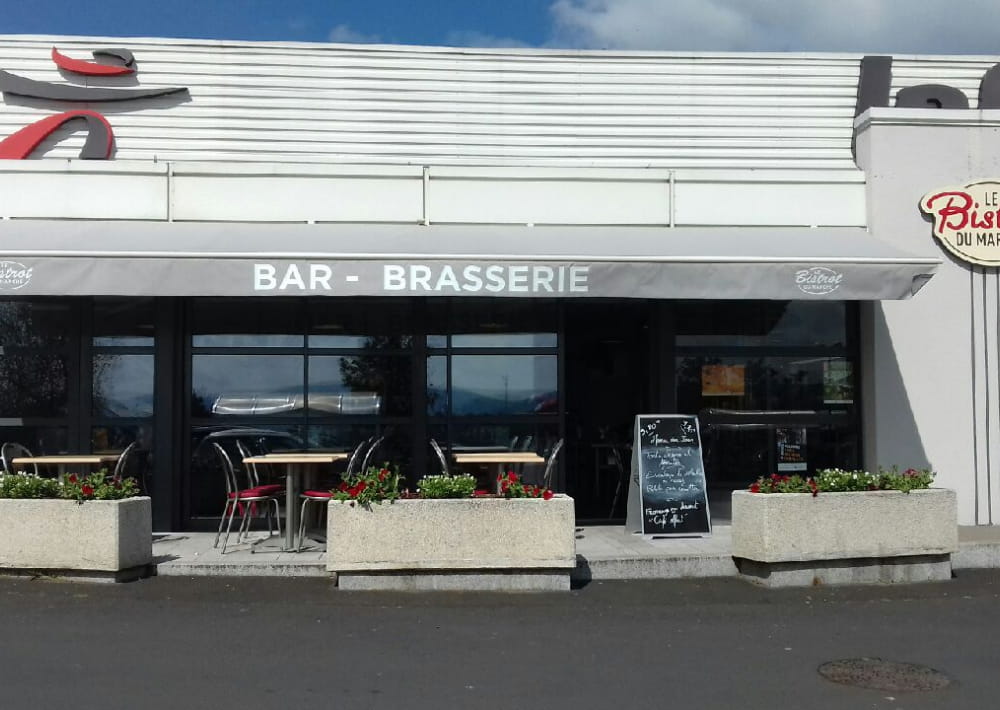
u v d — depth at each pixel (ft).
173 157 36.11
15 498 27.32
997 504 35.70
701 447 34.65
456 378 35.83
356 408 35.65
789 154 37.68
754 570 28.22
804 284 30.66
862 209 36.52
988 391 35.91
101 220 34.73
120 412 35.04
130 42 36.06
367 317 35.83
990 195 36.06
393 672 19.72
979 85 38.06
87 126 35.86
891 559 28.40
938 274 36.01
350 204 35.42
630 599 26.17
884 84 37.55
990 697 18.48
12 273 29.27
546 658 20.83
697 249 31.73
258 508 34.73
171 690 18.39
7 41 35.88
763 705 17.94
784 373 36.76
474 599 25.86
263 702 17.78
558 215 35.86
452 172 35.65
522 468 35.32
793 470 36.55
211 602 25.30
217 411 35.40
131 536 27.30
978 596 26.86
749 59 37.73
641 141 37.47
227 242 31.42
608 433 40.01
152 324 35.22
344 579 26.55
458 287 29.86
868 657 21.11
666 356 36.50
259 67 36.47
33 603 24.94
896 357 35.83
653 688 18.86
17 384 35.01
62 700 17.72
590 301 36.83
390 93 36.88
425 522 26.45
